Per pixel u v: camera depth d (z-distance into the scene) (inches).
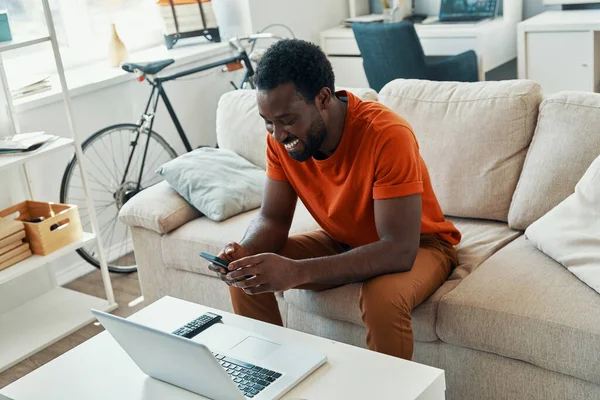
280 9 167.9
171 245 103.3
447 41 166.7
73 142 113.7
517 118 90.2
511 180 90.9
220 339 68.7
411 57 148.9
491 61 165.9
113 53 143.9
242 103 116.1
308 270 71.6
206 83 153.6
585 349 67.2
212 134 157.4
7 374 104.3
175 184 106.6
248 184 106.7
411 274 74.7
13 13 133.8
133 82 139.6
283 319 92.0
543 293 73.1
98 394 63.6
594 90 152.3
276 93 68.7
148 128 135.3
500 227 91.8
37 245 111.5
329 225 81.4
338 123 73.7
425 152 96.3
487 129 91.7
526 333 70.5
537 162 87.5
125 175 134.7
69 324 115.3
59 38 143.0
